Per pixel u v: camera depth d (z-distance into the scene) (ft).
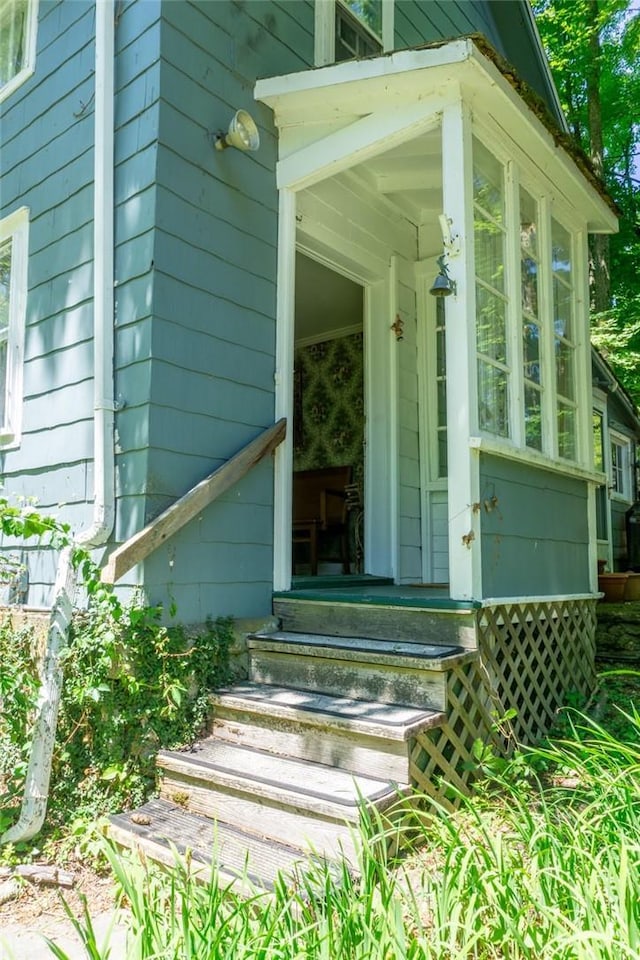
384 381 16.71
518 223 12.37
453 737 8.97
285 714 9.07
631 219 42.37
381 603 10.56
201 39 11.59
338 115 12.22
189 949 4.87
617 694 13.97
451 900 5.45
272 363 12.54
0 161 15.35
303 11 14.10
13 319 14.29
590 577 14.85
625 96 39.58
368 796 7.55
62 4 13.85
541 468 12.78
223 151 11.81
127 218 11.10
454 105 10.76
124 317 10.94
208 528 10.94
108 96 11.40
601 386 27.32
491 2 22.20
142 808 8.92
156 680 9.68
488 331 11.39
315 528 19.26
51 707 9.40
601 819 6.30
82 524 11.78
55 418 12.76
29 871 8.29
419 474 17.39
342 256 15.42
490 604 10.21
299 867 6.98
